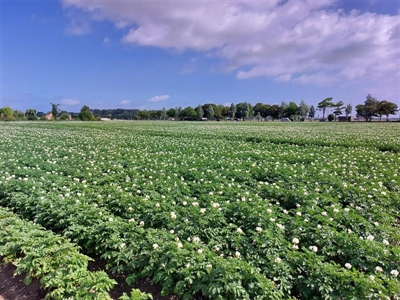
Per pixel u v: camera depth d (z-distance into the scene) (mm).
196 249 5094
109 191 8297
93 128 42250
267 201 7625
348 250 5176
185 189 8727
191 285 4492
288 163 13703
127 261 5066
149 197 7703
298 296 4555
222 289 4082
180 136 29062
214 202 7453
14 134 28203
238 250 5273
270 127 48281
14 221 6469
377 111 99875
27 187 8711
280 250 5090
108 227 5691
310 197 7992
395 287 4121
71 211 6582
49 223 6629
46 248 5176
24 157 14016
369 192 8484
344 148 18219
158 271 4676
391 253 5156
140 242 5297
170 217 6309
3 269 5723
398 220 7688
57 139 23812
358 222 6352
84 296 4141
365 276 4324
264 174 11164
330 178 9938
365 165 12797
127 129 40281
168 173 11234
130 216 6805
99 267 5648
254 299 4051
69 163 13367
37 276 5105
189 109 122438
